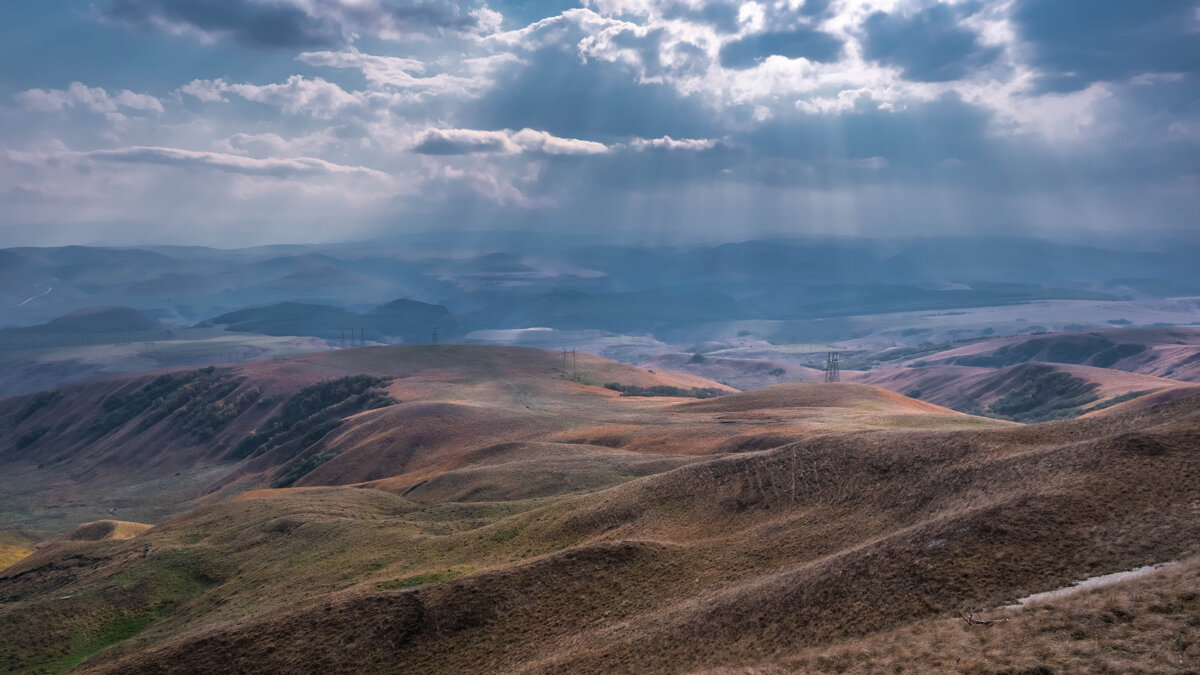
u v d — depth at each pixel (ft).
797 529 169.17
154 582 260.21
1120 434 146.82
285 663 147.74
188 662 152.35
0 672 207.72
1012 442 176.35
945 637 88.89
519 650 139.13
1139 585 85.30
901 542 122.62
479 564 206.90
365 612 159.43
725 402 646.74
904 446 193.47
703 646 115.03
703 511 200.13
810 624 108.58
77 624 232.73
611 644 127.44
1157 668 67.77
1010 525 116.16
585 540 204.95
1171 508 109.81
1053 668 73.10
